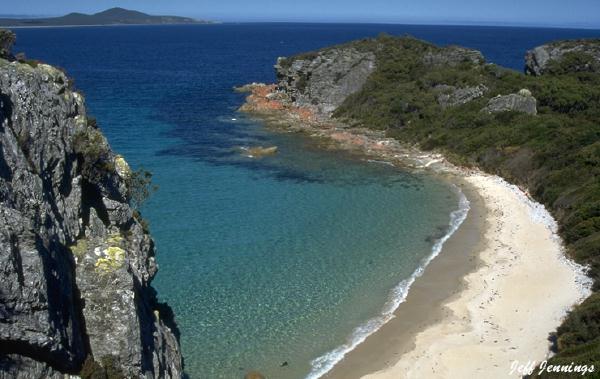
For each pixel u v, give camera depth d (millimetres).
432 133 77562
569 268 39312
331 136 81125
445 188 58812
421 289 37375
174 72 161000
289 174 63312
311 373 28984
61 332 19484
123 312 22109
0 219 17781
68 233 22828
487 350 30172
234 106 104812
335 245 44312
